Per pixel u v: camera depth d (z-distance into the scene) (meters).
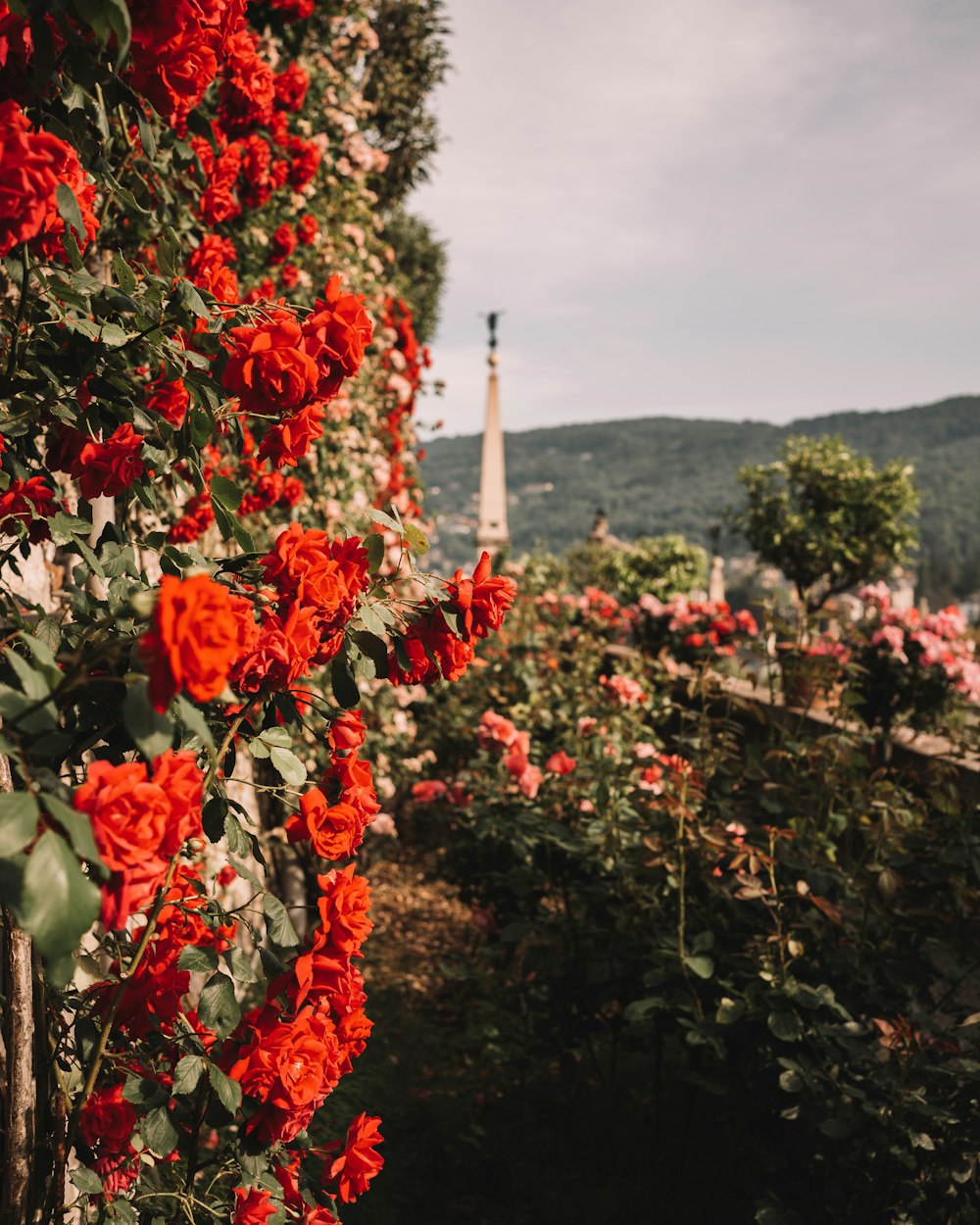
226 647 0.80
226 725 1.36
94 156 1.44
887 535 13.27
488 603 1.46
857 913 3.24
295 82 3.07
